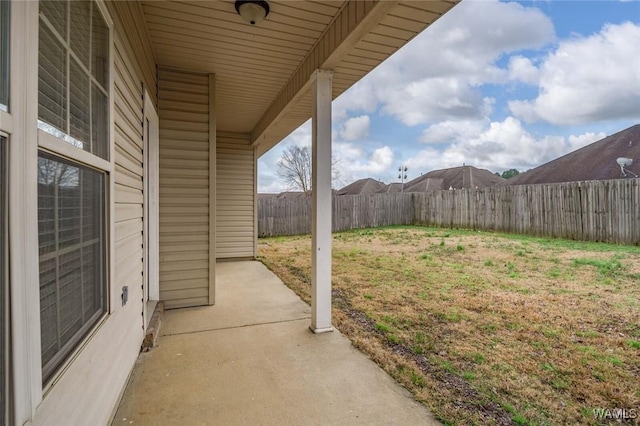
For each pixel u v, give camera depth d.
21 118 0.87
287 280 5.03
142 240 2.65
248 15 2.44
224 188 6.62
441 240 8.47
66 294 1.20
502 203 9.18
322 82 3.04
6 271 0.81
